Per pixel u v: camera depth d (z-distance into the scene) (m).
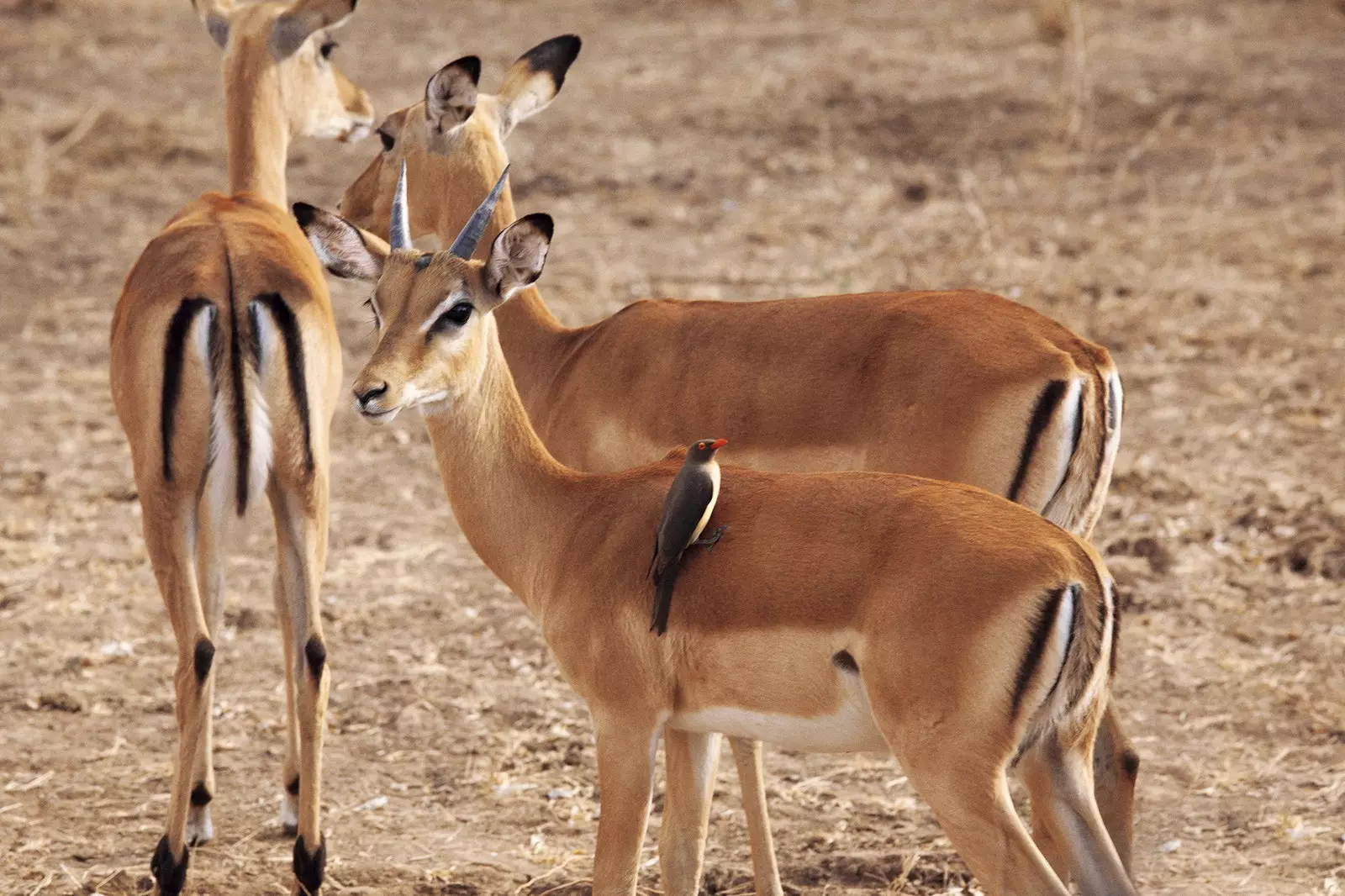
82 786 19.84
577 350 19.77
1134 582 25.03
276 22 23.22
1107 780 15.88
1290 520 26.75
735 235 42.06
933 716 13.03
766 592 13.95
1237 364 33.78
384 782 20.17
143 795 19.69
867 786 19.97
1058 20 57.91
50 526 27.94
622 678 14.75
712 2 65.31
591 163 47.75
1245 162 46.09
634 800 14.78
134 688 22.55
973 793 12.94
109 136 50.31
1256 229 41.34
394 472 30.84
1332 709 21.16
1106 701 13.56
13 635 23.98
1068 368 17.12
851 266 39.28
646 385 18.84
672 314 19.11
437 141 20.92
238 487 17.44
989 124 49.53
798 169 46.94
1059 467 17.22
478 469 15.99
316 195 45.41
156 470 17.39
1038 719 13.11
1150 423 31.12
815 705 13.97
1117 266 38.81
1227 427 30.83
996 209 43.22
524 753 20.86
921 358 17.50
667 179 46.50
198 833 18.62
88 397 34.06
